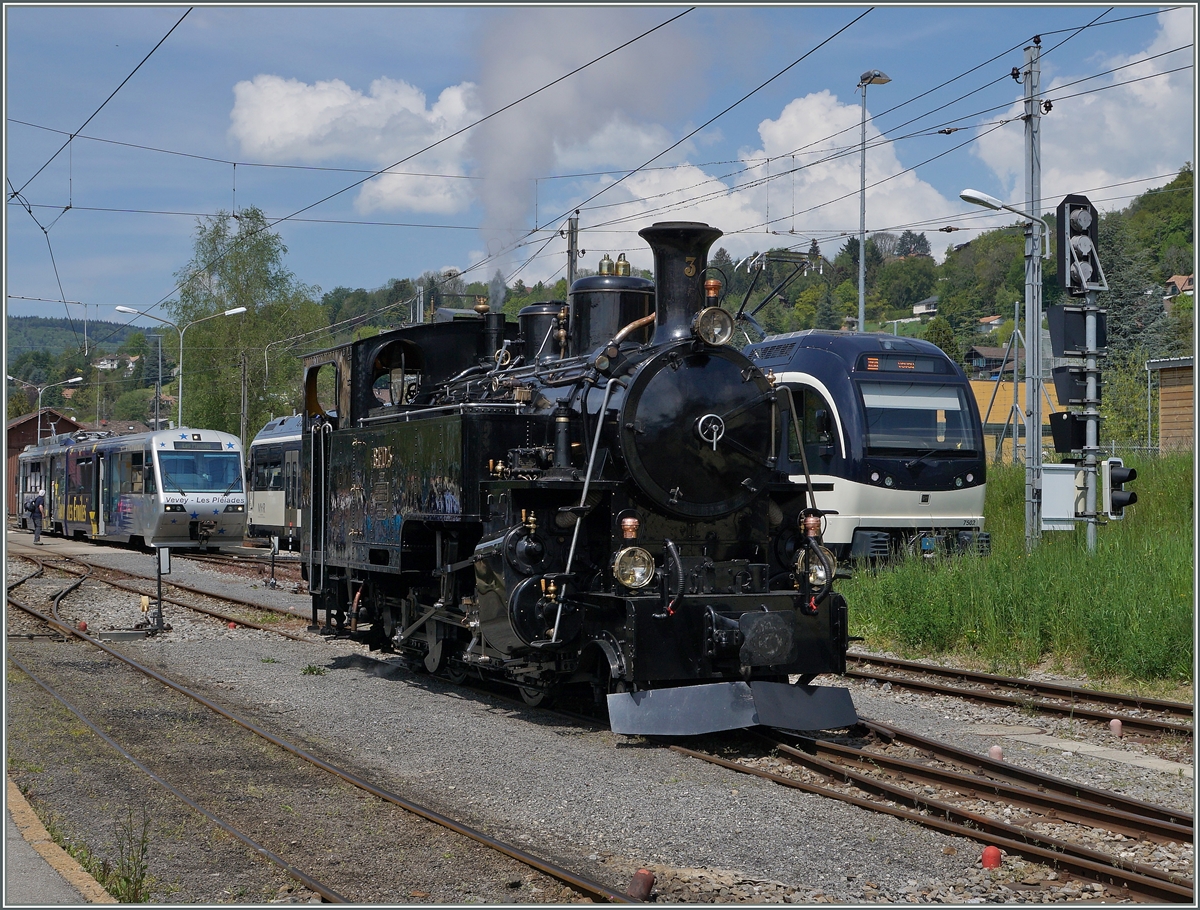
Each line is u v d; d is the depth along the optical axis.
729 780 7.25
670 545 8.40
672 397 8.67
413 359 12.66
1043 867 5.56
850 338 17.14
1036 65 16.83
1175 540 13.80
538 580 8.58
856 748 7.98
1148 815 6.23
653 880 5.29
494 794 7.10
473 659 9.70
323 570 13.00
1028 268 17.02
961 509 16.78
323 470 13.17
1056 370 13.32
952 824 6.16
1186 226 83.12
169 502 28.39
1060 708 9.27
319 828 6.33
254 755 8.09
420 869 5.65
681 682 8.73
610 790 7.05
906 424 16.58
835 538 16.31
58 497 39.00
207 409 53.00
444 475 9.87
